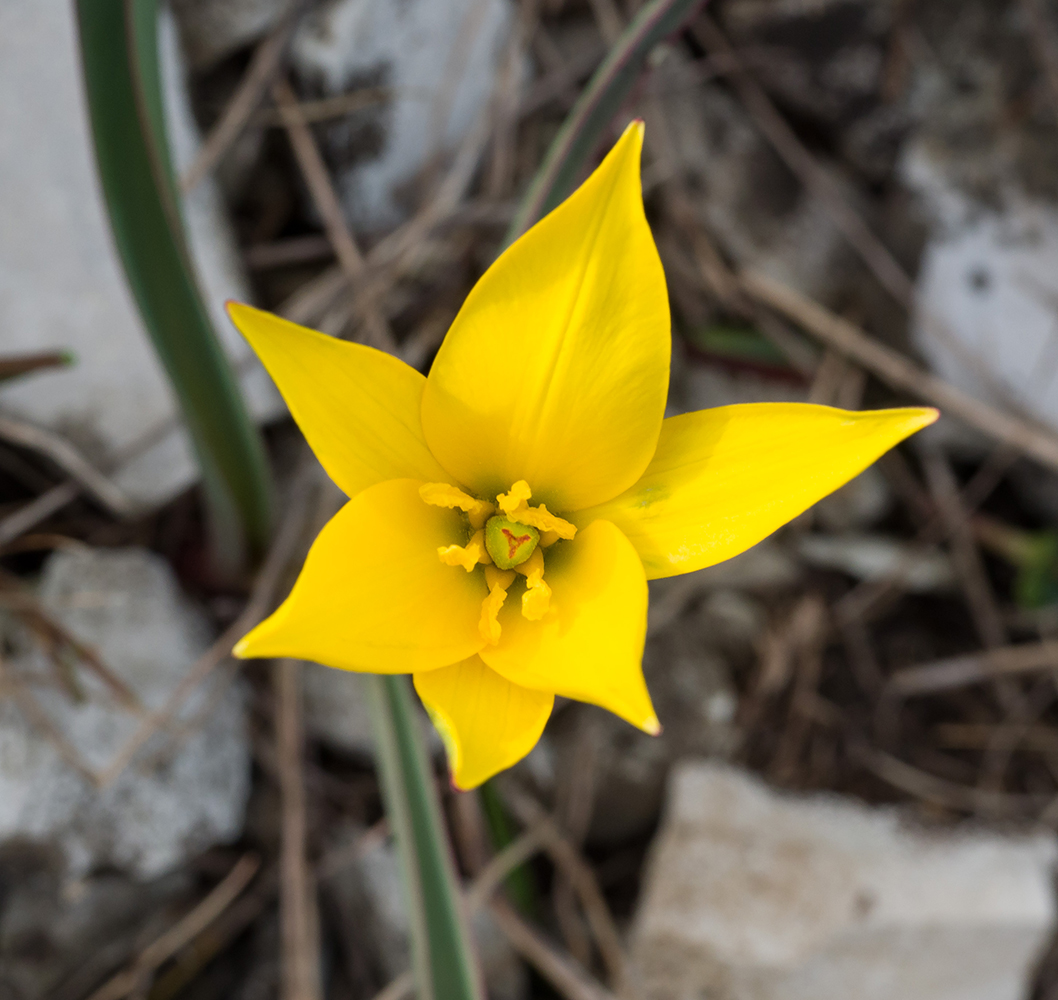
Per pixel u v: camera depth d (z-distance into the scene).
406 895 0.15
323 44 0.20
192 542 0.21
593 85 0.15
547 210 0.16
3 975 0.19
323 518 0.21
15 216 0.19
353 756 0.21
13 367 0.17
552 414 0.14
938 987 0.21
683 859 0.21
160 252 0.15
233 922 0.20
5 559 0.21
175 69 0.19
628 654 0.12
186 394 0.17
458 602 0.14
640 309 0.13
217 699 0.20
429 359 0.22
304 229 0.22
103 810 0.19
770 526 0.13
